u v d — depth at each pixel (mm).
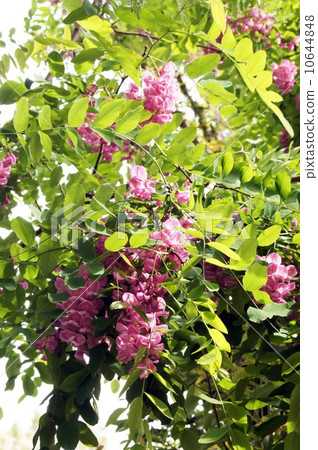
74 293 1640
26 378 2064
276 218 1872
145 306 1586
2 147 2375
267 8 3496
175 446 2633
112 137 1707
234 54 1824
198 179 1889
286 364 1714
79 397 1638
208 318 1584
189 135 1821
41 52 2223
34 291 1935
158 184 1854
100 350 1665
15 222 1700
